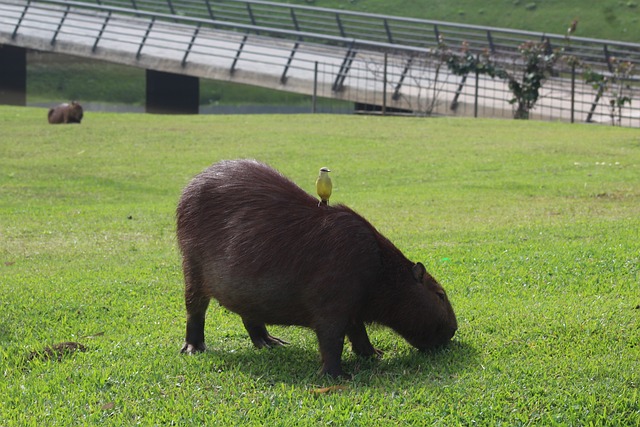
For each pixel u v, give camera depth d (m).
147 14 50.12
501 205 17.55
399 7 67.81
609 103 38.31
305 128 31.03
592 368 7.19
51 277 11.55
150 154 25.73
